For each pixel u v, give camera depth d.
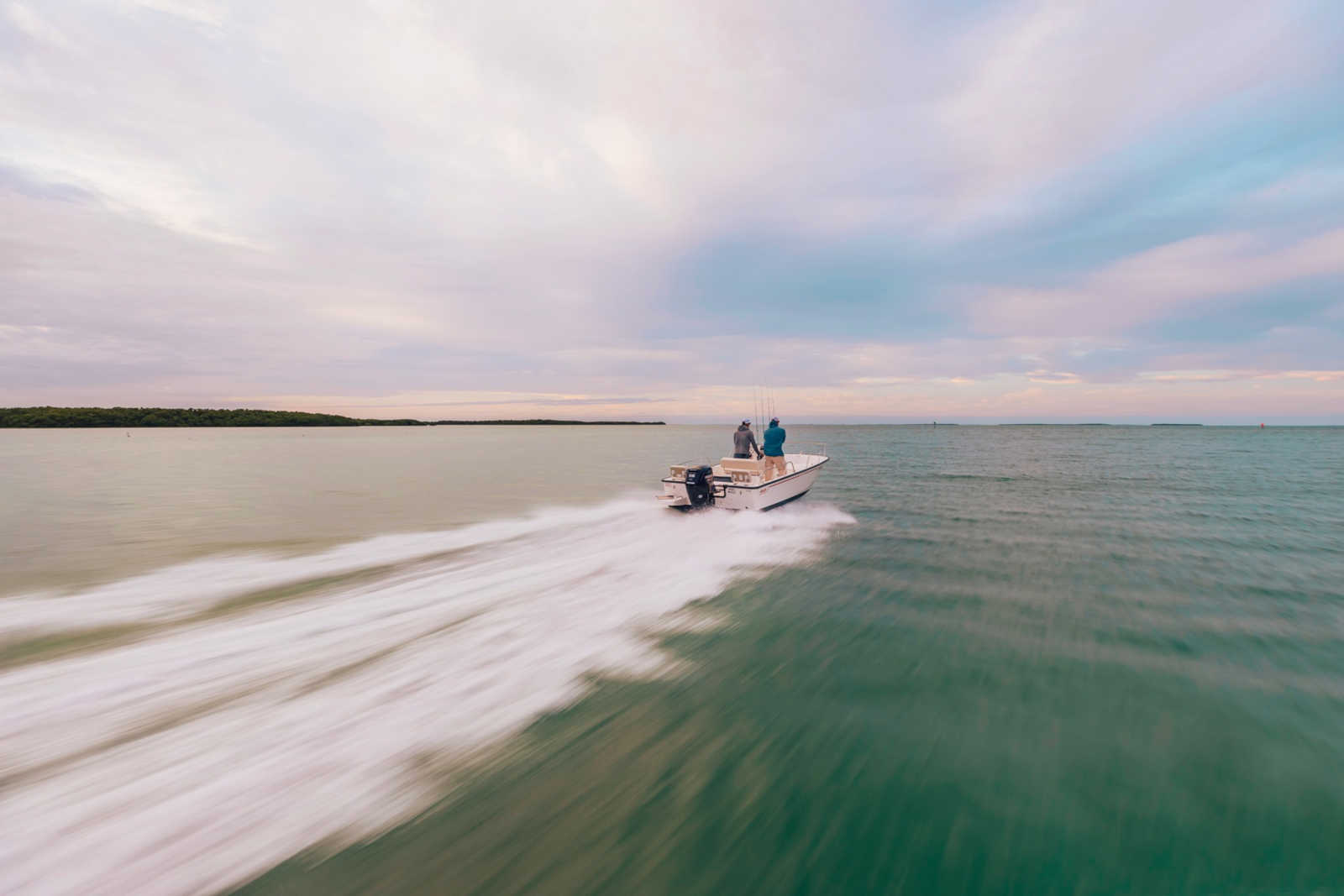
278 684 4.03
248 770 3.00
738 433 11.60
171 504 13.73
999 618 5.88
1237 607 6.18
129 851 2.38
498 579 6.83
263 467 26.28
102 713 3.57
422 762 3.18
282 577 6.86
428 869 2.40
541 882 2.37
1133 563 7.99
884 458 28.94
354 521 10.91
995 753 3.45
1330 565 7.84
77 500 14.44
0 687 3.90
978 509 12.59
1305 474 20.61
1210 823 2.84
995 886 2.44
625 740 3.51
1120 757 3.42
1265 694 4.25
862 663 4.75
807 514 11.82
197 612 5.57
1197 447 43.41
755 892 2.38
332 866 2.38
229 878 2.29
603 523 10.52
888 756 3.41
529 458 32.44
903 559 8.18
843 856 2.60
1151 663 4.77
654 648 4.99
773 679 4.43
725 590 6.74
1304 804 2.97
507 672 4.39
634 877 2.43
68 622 5.24
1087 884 2.45
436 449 43.72
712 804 2.92
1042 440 57.94
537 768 3.17
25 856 2.32
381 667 4.38
